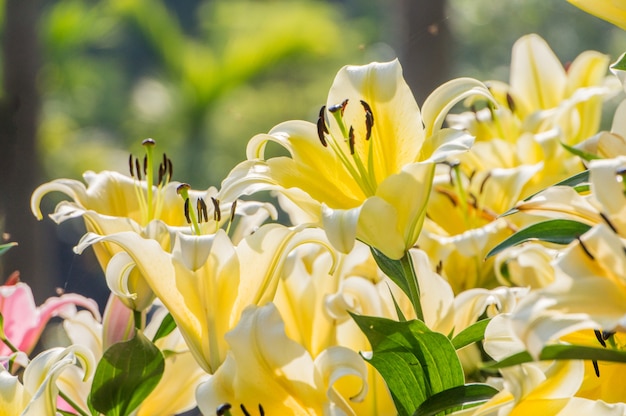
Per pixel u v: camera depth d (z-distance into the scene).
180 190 1.47
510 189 1.64
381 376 1.44
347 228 1.39
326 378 1.39
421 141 1.47
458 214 1.65
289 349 1.39
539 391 1.37
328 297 1.48
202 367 1.44
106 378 1.44
